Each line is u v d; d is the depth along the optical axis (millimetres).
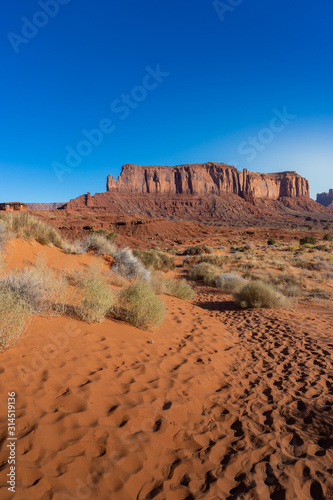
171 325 6480
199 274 18578
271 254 32906
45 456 2117
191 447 2648
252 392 3912
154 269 16578
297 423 3178
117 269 10094
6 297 3707
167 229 97750
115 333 4797
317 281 16062
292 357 5332
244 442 2799
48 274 6129
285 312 9188
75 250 10188
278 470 2438
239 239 79000
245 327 7457
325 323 7918
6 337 3277
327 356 5375
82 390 2988
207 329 6762
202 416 3193
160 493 2090
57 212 107625
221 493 2166
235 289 12742
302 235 85562
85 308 4934
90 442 2371
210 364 4676
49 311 4648
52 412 2564
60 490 1903
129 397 3143
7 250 6883
